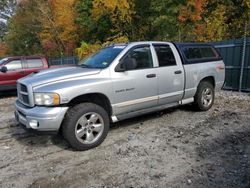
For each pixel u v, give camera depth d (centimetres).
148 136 559
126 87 548
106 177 401
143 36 2745
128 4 2559
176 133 570
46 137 582
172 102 653
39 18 3656
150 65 599
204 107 725
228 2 2089
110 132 593
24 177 412
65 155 485
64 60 2883
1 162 467
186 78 664
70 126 478
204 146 498
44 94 466
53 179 402
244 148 483
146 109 601
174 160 446
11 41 4762
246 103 812
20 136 600
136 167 427
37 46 4325
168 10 2197
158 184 377
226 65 1091
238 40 1035
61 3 3266
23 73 1237
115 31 2806
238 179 382
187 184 374
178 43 680
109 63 546
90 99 526
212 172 404
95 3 2655
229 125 607
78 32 3384
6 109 932
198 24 2086
